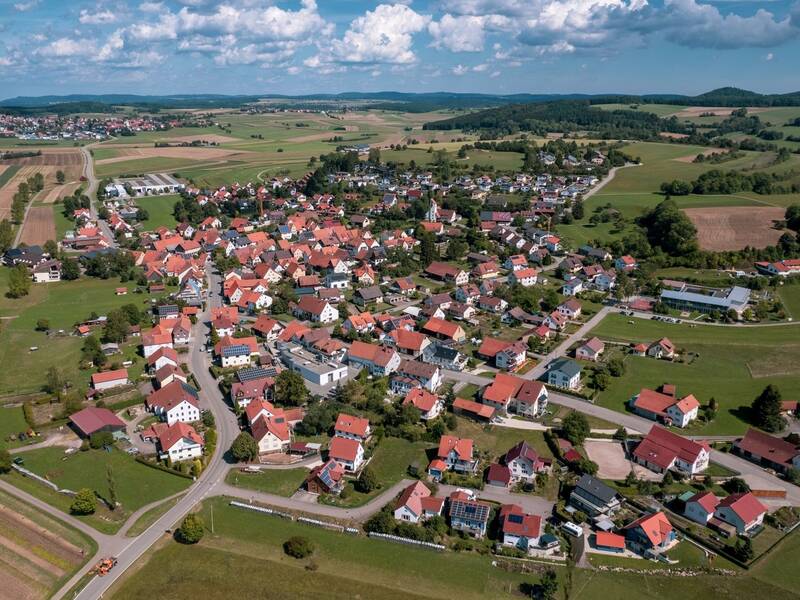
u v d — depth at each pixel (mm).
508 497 119875
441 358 175125
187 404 144750
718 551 105188
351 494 120312
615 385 164125
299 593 95250
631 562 103188
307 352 177625
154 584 96375
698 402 153375
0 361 175000
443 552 105125
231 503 116250
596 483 118188
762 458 129875
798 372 169125
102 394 156250
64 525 109938
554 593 95062
